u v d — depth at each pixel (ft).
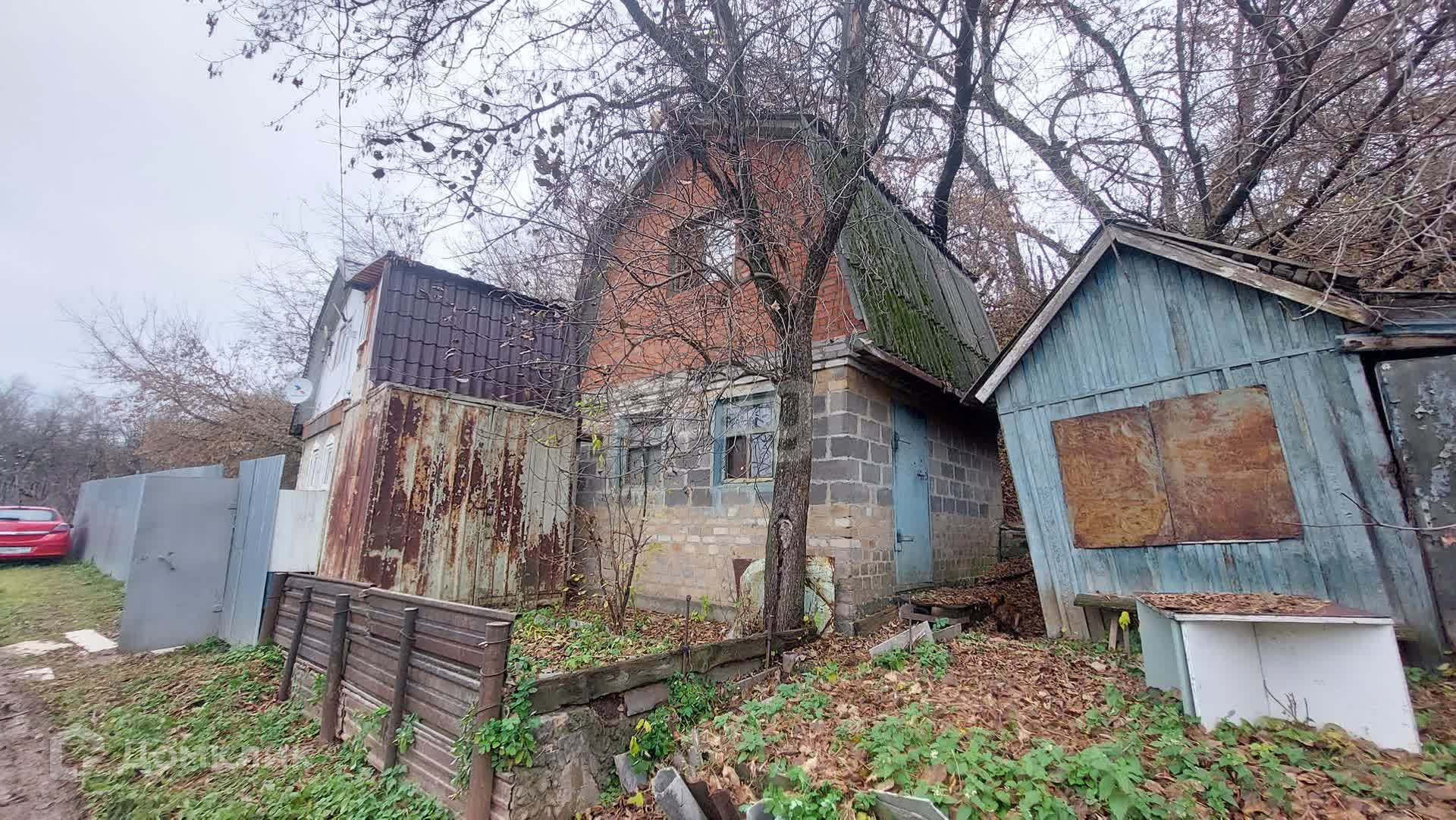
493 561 28.53
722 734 13.88
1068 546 21.13
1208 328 18.72
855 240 26.89
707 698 15.76
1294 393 17.08
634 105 20.99
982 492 36.47
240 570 27.91
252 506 28.43
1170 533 18.84
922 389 29.17
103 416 104.58
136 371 63.10
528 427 30.76
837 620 22.54
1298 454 16.90
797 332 21.77
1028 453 22.45
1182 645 12.80
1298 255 23.65
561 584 30.96
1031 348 22.74
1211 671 12.60
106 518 50.60
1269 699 12.60
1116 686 15.34
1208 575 18.12
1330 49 20.20
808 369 21.99
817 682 16.76
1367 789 9.93
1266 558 17.20
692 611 26.89
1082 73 28.32
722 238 23.38
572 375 29.53
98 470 119.65
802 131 22.59
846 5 21.44
